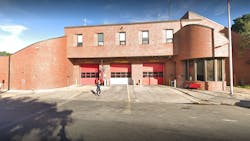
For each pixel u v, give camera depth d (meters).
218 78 16.88
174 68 22.33
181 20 20.97
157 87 20.25
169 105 10.55
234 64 19.19
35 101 12.23
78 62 24.23
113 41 22.11
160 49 21.09
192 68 18.64
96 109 9.38
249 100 11.60
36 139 5.09
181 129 5.97
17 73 19.19
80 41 22.98
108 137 5.19
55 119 7.31
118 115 7.98
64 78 21.61
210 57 16.70
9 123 6.76
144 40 21.81
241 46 17.78
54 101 12.21
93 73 24.47
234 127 6.20
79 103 11.34
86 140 4.97
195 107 9.93
